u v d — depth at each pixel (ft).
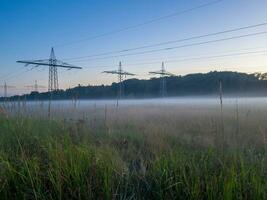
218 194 10.68
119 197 11.25
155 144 20.65
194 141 26.20
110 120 42.98
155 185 11.97
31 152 15.44
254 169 12.31
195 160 14.01
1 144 16.52
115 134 28.78
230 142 19.85
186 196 10.82
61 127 23.89
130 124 41.55
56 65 136.46
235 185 10.84
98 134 25.81
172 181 11.68
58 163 12.23
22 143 17.22
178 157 14.05
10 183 11.41
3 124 22.25
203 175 12.21
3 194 10.69
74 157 13.05
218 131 24.02
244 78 335.26
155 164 13.48
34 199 10.64
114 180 12.21
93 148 15.29
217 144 18.56
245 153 17.17
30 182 11.23
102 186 11.37
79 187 10.86
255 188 10.68
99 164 12.69
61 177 11.25
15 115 27.12
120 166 13.55
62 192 10.96
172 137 27.89
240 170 12.49
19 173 11.29
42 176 11.79
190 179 11.78
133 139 27.22
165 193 11.35
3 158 13.23
